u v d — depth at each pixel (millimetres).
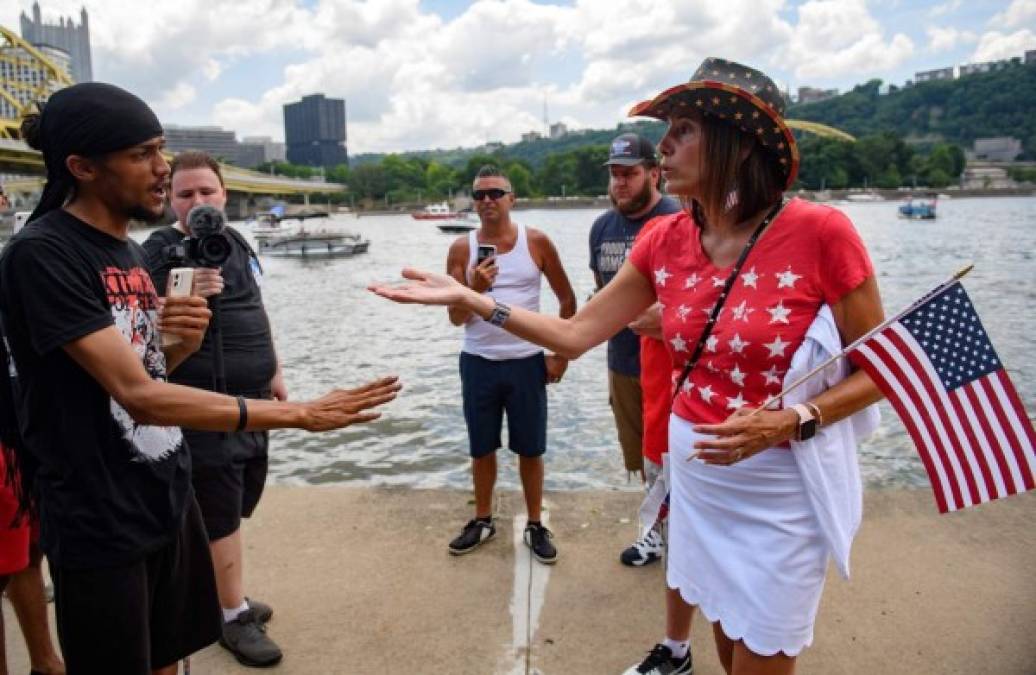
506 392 3775
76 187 1989
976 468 1966
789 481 1926
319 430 1962
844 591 3334
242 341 3117
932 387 1930
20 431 2041
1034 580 3373
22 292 1855
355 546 3912
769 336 1903
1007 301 19141
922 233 51906
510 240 4016
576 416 9398
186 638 2287
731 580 2004
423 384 11766
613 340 3867
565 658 2963
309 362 14094
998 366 1977
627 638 3080
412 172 164125
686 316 2072
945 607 3191
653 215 3842
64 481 1954
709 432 1821
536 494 3814
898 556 3609
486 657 2982
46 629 2859
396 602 3385
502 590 3465
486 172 3912
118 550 1992
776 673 1970
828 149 144750
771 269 1920
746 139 1937
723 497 2025
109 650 2010
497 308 2285
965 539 3752
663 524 2691
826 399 1879
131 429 2027
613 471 7426
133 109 1980
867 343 1894
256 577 3621
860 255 1873
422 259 41781
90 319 1873
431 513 4281
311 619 3268
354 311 20828
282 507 4387
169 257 2695
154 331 2176
